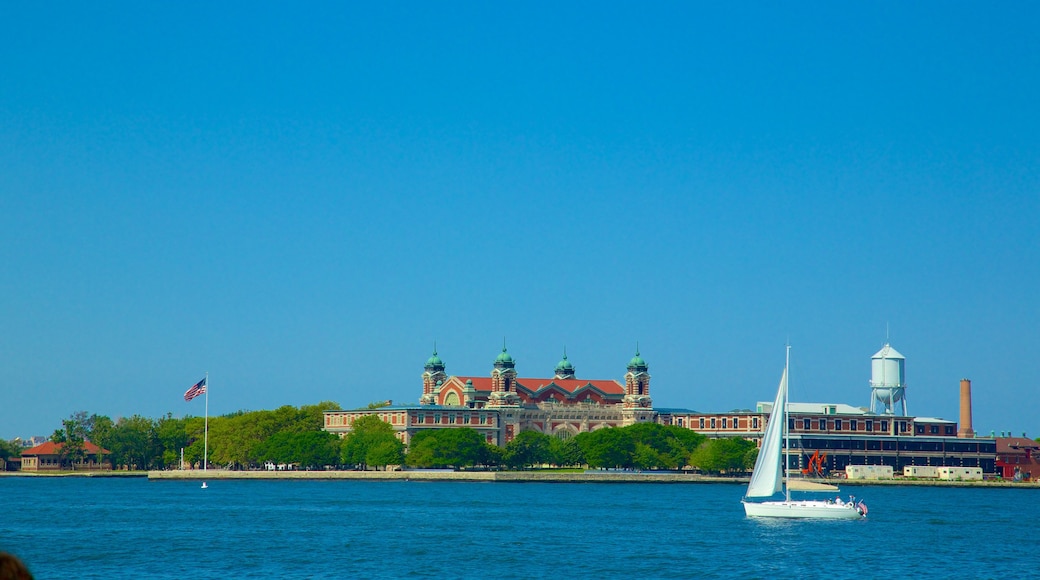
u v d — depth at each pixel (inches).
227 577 7731.3
